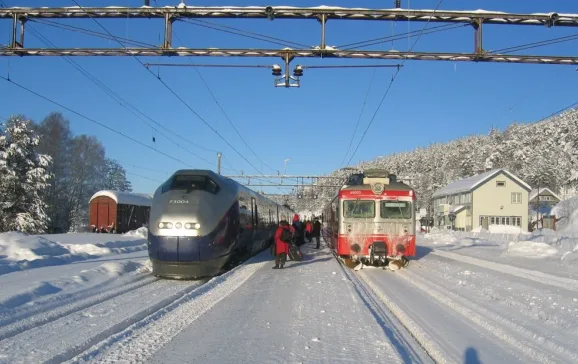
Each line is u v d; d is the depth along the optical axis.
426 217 82.00
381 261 18.47
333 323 8.25
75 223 56.44
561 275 14.15
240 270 16.28
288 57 14.12
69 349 6.58
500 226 51.97
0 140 38.91
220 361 6.14
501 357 6.60
